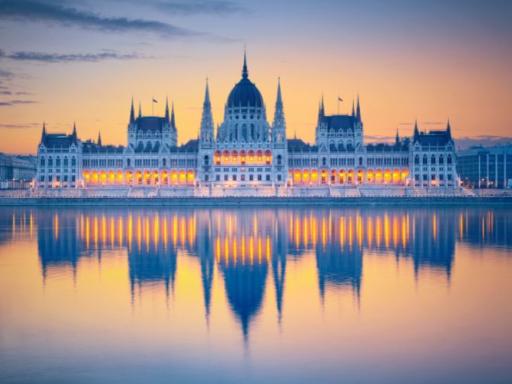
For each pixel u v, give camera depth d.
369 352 69.31
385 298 93.81
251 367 65.06
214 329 77.69
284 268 121.19
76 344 72.31
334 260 131.50
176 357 67.94
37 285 104.44
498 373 63.19
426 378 62.09
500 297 94.25
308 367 65.06
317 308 87.75
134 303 91.19
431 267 122.31
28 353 69.44
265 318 82.75
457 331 76.56
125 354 69.00
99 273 115.94
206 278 110.56
